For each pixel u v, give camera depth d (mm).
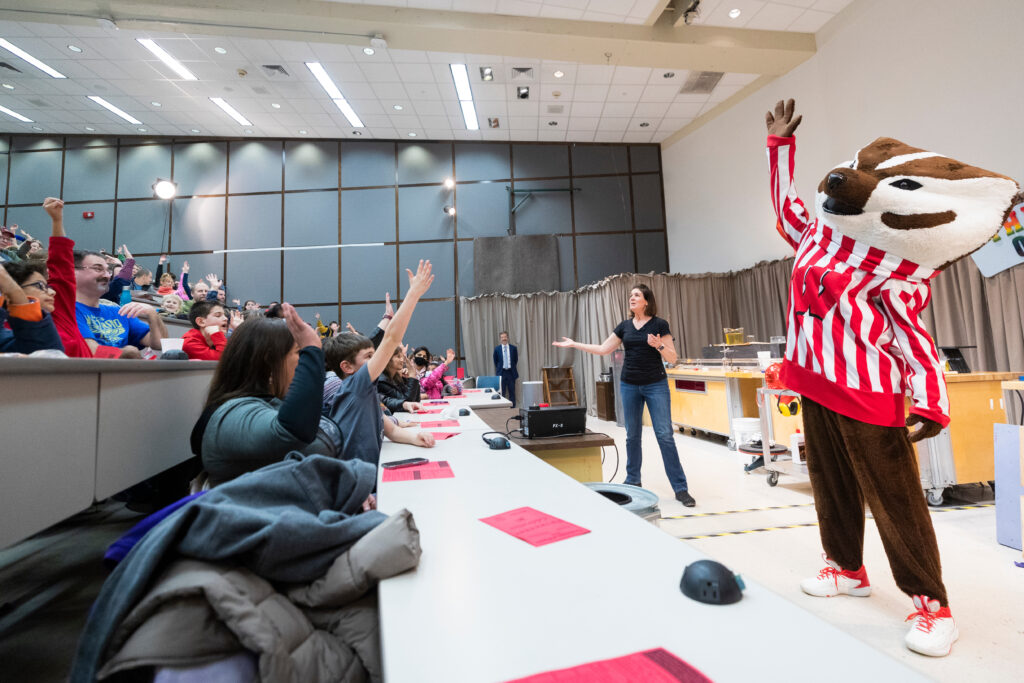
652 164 8719
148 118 7746
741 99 7043
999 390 2744
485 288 8266
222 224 8328
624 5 5277
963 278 4328
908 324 1391
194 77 6609
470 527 758
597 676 378
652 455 4180
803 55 5887
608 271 8523
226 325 3010
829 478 1605
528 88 6922
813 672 377
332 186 8484
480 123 7953
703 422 4742
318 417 1030
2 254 3006
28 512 970
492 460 1299
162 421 1527
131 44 5949
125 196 8328
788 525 2396
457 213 8531
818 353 1497
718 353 5547
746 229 7078
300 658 561
